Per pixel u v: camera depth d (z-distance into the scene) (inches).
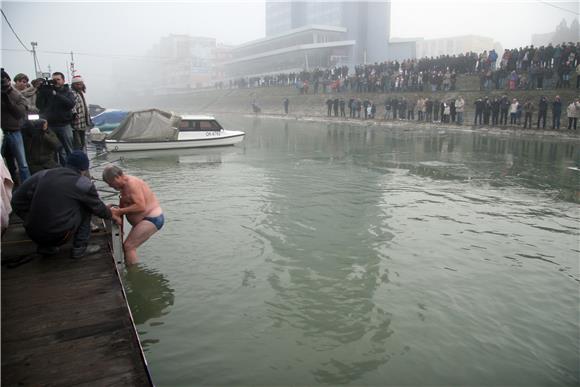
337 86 1786.4
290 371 182.1
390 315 228.2
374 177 574.6
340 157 749.3
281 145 919.7
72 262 207.6
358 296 247.6
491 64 1300.4
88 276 192.1
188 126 858.8
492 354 196.5
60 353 138.0
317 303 238.8
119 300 171.2
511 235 348.8
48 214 197.9
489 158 722.8
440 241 334.3
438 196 471.5
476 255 308.2
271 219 385.7
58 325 153.2
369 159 724.7
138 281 260.2
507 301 244.1
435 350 198.8
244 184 530.6
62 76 340.5
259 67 3449.8
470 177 571.2
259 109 2105.1
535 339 208.8
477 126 1136.8
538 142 911.0
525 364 189.9
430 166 654.5
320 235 345.4
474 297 248.2
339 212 408.8
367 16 2898.6
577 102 976.9
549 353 198.4
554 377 181.9
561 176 574.6
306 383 175.0
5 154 296.0
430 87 1416.1
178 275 269.4
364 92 1646.2
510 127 1072.2
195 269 278.5
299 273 276.2
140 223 270.4
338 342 203.8
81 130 396.8
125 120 801.6
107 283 185.5
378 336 209.0
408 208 423.8
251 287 255.9
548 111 1102.4
